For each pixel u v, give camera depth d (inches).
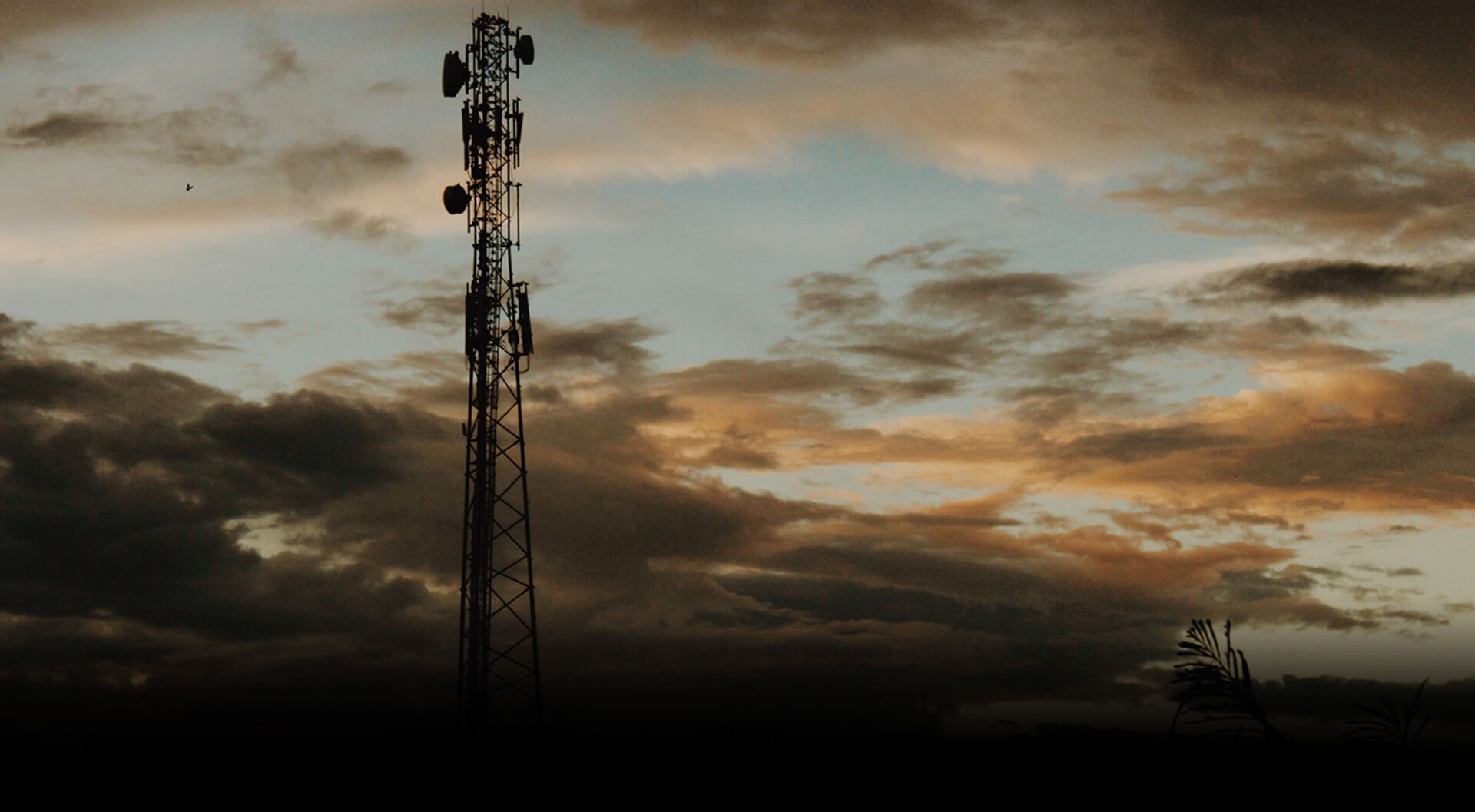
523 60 2650.1
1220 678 337.1
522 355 2504.9
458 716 2329.0
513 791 2313.0
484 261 2532.0
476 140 2588.6
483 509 2402.8
